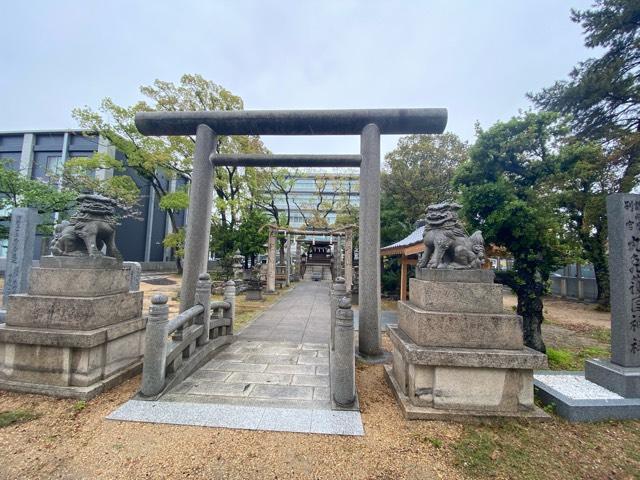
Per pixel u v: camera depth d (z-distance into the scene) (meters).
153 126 6.76
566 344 8.40
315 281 25.64
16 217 8.91
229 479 2.74
